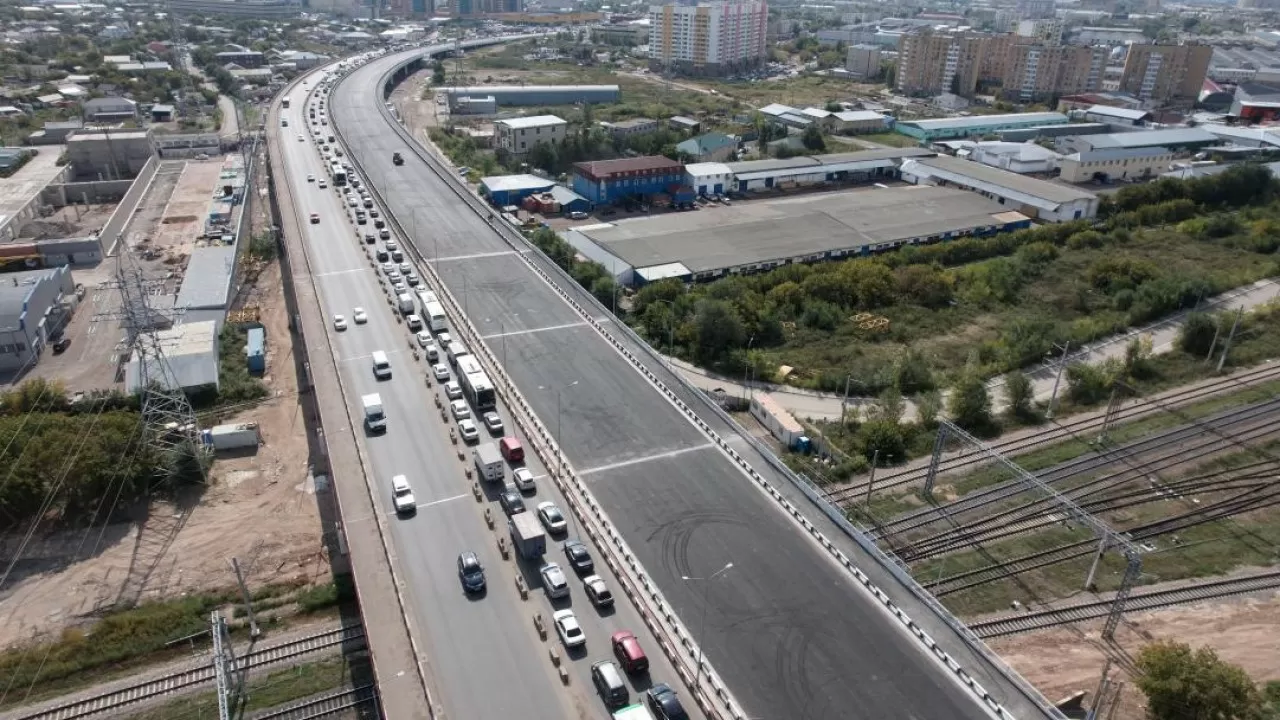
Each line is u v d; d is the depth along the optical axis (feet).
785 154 651.25
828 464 267.80
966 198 542.16
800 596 180.24
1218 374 335.67
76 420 262.47
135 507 244.01
